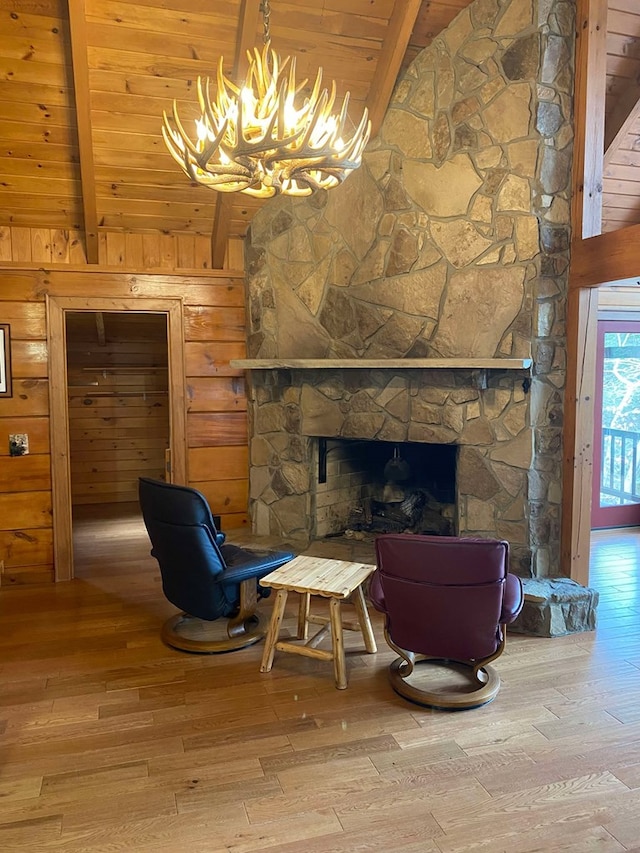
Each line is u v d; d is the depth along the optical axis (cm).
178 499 317
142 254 472
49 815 222
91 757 254
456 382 400
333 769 246
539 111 360
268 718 281
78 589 448
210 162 216
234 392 500
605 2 358
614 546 528
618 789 234
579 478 379
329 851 205
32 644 358
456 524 415
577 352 373
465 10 381
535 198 366
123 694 303
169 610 409
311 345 461
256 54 233
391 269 422
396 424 426
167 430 737
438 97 397
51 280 455
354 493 523
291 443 475
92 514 675
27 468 458
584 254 364
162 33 345
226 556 369
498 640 290
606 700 294
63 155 400
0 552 456
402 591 277
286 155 209
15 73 348
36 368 455
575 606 363
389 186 420
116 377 720
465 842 209
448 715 282
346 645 352
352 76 398
